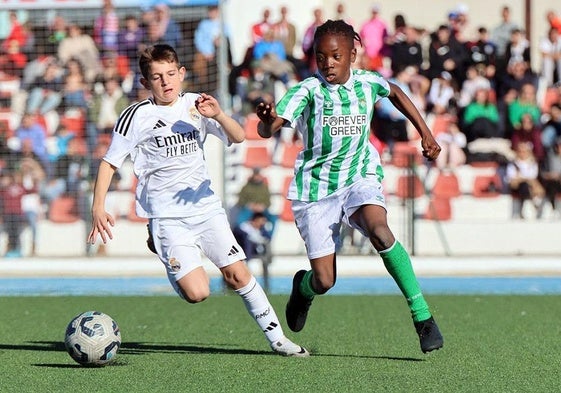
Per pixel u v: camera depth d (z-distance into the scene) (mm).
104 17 54781
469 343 25609
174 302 37812
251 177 47094
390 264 20922
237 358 22781
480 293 41688
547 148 54250
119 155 21438
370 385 19016
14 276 49406
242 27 59938
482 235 54281
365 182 22031
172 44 54219
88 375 20453
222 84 46875
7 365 22094
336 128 21797
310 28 55250
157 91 21422
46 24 55594
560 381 19578
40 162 53344
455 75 55906
